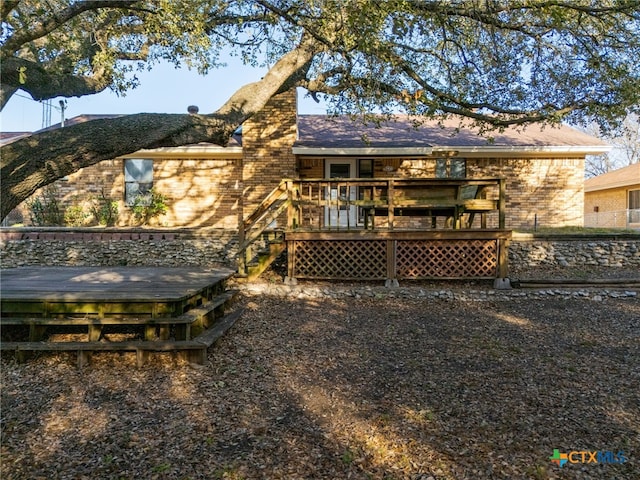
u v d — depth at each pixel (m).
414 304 6.88
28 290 4.83
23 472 2.66
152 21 4.95
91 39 5.63
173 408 3.47
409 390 3.79
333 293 7.27
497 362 4.43
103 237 9.84
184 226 12.34
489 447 2.89
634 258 9.16
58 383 3.91
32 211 11.94
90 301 4.47
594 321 5.92
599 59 7.01
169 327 4.66
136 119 4.12
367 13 4.83
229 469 2.67
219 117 5.04
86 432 3.11
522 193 12.41
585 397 3.61
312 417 3.33
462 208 7.98
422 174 12.25
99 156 3.82
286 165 11.47
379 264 7.88
